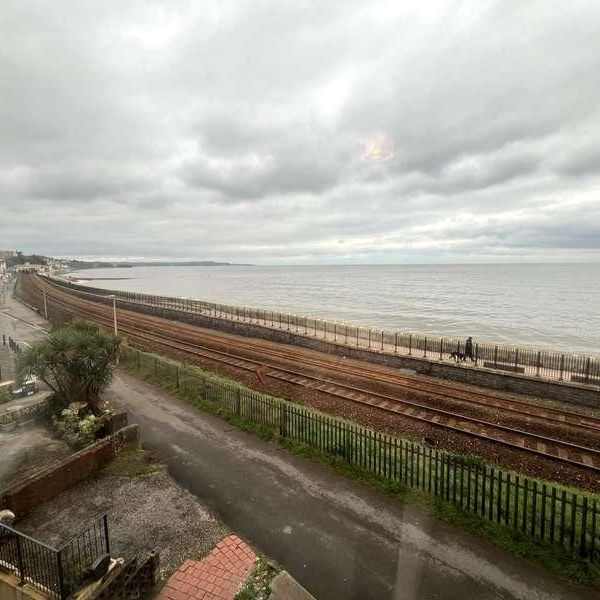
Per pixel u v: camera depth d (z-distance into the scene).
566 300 82.69
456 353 22.52
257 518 8.04
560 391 17.61
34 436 12.26
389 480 9.28
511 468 11.12
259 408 12.94
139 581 6.18
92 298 64.94
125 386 17.11
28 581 5.95
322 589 6.21
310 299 91.50
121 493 9.05
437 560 6.76
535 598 5.96
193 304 48.38
